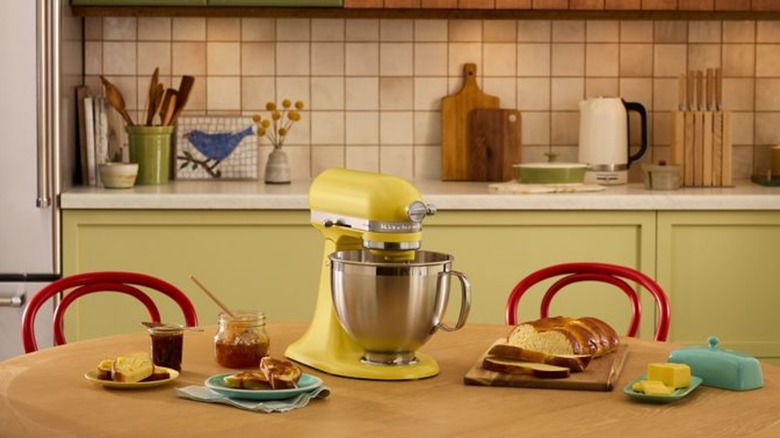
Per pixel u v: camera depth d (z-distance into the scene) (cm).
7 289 429
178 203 427
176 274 430
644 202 431
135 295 317
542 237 433
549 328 247
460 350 262
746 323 441
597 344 247
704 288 438
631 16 476
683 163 470
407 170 507
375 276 228
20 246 429
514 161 498
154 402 215
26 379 233
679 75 505
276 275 432
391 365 237
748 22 506
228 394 213
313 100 503
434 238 433
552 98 507
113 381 225
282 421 202
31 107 426
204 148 496
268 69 501
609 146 480
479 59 504
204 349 263
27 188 427
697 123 468
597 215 432
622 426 200
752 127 510
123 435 194
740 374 226
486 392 224
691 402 217
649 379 223
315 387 218
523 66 505
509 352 239
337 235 246
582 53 506
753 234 438
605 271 324
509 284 434
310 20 500
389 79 504
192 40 498
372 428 198
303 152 505
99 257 430
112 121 489
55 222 427
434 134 507
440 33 503
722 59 507
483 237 433
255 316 246
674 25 506
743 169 512
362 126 505
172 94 476
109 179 448
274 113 488
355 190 238
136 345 267
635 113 507
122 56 496
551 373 227
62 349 262
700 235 437
